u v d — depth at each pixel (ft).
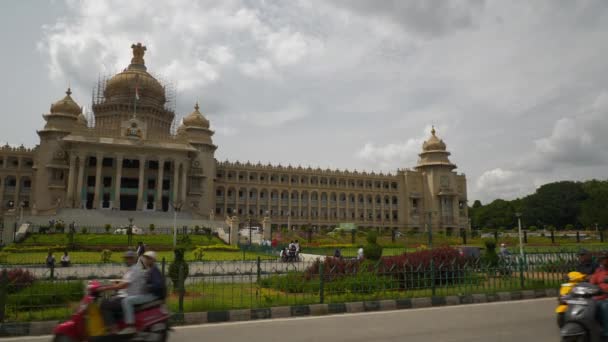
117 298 30.73
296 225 340.59
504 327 39.47
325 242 191.72
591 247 168.76
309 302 50.21
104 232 181.98
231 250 151.94
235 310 45.03
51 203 251.19
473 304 54.44
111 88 289.33
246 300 51.60
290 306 47.29
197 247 149.69
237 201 326.44
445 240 217.15
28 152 281.74
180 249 58.34
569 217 405.39
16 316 41.29
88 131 239.91
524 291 60.13
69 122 264.11
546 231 349.20
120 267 94.48
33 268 90.84
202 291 57.82
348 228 284.20
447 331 37.73
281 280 61.26
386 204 380.58
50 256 90.68
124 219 208.54
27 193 282.36
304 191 353.10
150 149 247.70
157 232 189.26
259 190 336.90
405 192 380.58
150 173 266.36
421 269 60.34
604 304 30.68
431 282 58.70
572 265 68.23
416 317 45.06
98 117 283.79
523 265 67.21
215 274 64.75
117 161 242.37
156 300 31.30
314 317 45.65
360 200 375.45
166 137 258.78
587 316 29.84
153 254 32.53
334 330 38.47
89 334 29.14
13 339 36.58
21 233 161.68
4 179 276.62
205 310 45.19
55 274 81.05
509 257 72.02
